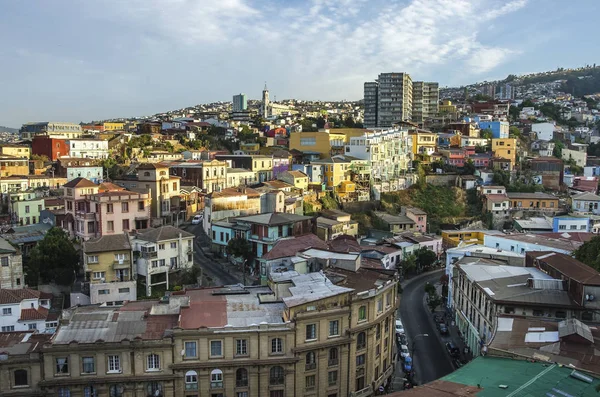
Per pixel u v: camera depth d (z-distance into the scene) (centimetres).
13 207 12750
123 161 18162
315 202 15425
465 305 8969
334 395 6341
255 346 5928
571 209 16188
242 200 12619
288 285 6756
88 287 8806
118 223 10862
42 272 9144
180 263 9644
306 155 19875
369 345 6638
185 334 5772
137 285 9162
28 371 5575
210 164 15188
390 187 18088
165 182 13038
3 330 7625
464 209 17738
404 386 7288
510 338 6134
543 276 8244
